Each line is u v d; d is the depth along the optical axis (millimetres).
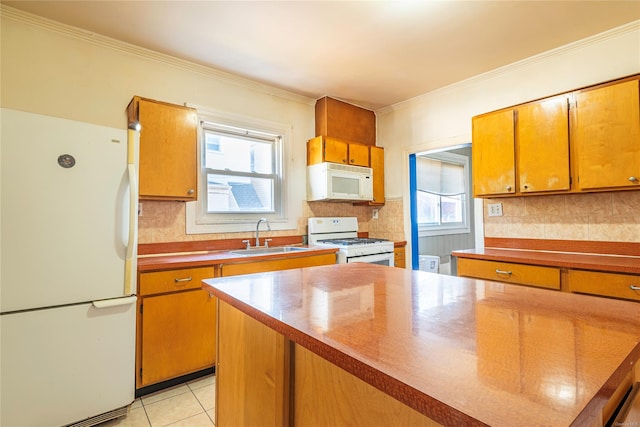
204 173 2797
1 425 1427
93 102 2252
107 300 1691
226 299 1070
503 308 883
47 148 1538
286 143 3293
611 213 2188
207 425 1691
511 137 2365
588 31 2195
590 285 1805
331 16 2027
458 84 3037
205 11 1971
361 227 3943
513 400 439
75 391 1602
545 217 2482
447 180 4734
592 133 2000
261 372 1041
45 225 1527
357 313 848
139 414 1781
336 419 780
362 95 3367
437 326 744
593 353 585
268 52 2471
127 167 1763
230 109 2910
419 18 2047
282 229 3236
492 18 2047
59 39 2139
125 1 1876
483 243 2822
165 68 2564
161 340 1963
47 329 1530
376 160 3670
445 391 465
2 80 1970
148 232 2438
